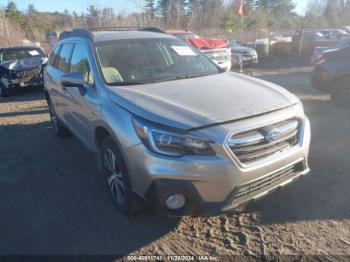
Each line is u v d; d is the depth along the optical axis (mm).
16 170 5184
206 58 4898
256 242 3205
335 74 7609
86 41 4645
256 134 3061
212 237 3320
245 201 3113
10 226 3723
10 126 7789
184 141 2938
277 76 14305
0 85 12070
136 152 3135
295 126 3408
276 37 33938
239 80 4055
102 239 3391
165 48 4734
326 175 4344
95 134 3965
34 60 12375
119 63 4258
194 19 39875
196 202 2988
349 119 6742
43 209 4020
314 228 3342
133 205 3498
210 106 3211
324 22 55062
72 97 4691
